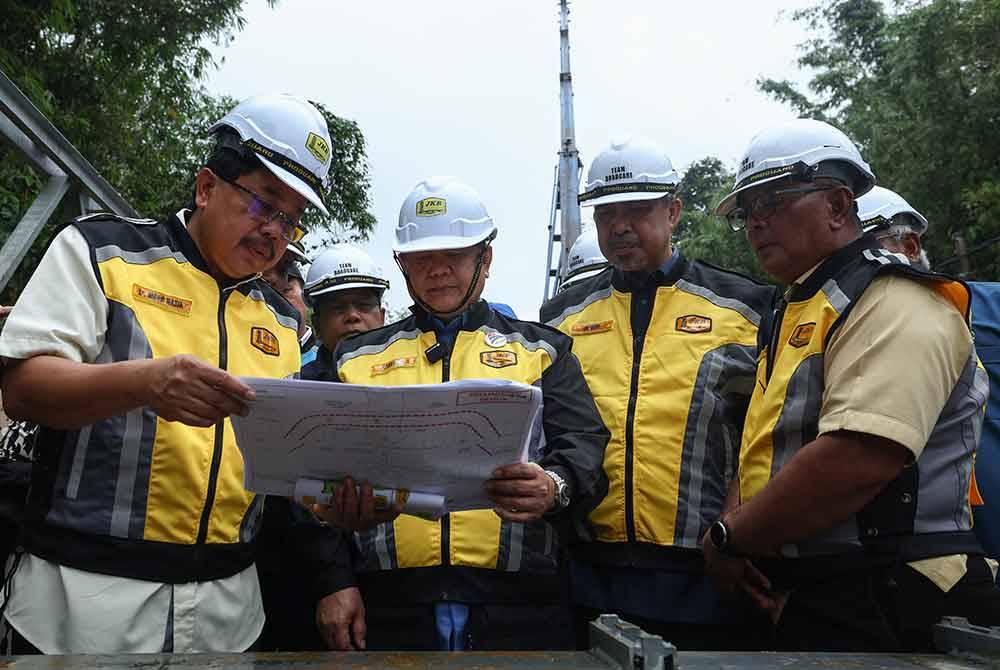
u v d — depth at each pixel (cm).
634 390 281
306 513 256
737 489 257
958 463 208
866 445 194
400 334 278
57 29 827
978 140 1133
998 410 282
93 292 202
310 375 295
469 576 245
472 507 215
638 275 298
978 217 1089
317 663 134
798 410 216
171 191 1102
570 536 283
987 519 274
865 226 349
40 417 189
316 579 253
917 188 1162
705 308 289
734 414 285
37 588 197
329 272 380
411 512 208
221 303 224
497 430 195
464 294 266
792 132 233
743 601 252
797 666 134
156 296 212
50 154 330
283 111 216
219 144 216
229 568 217
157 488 205
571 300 317
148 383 177
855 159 231
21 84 707
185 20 1013
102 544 199
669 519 268
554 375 266
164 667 130
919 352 195
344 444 196
